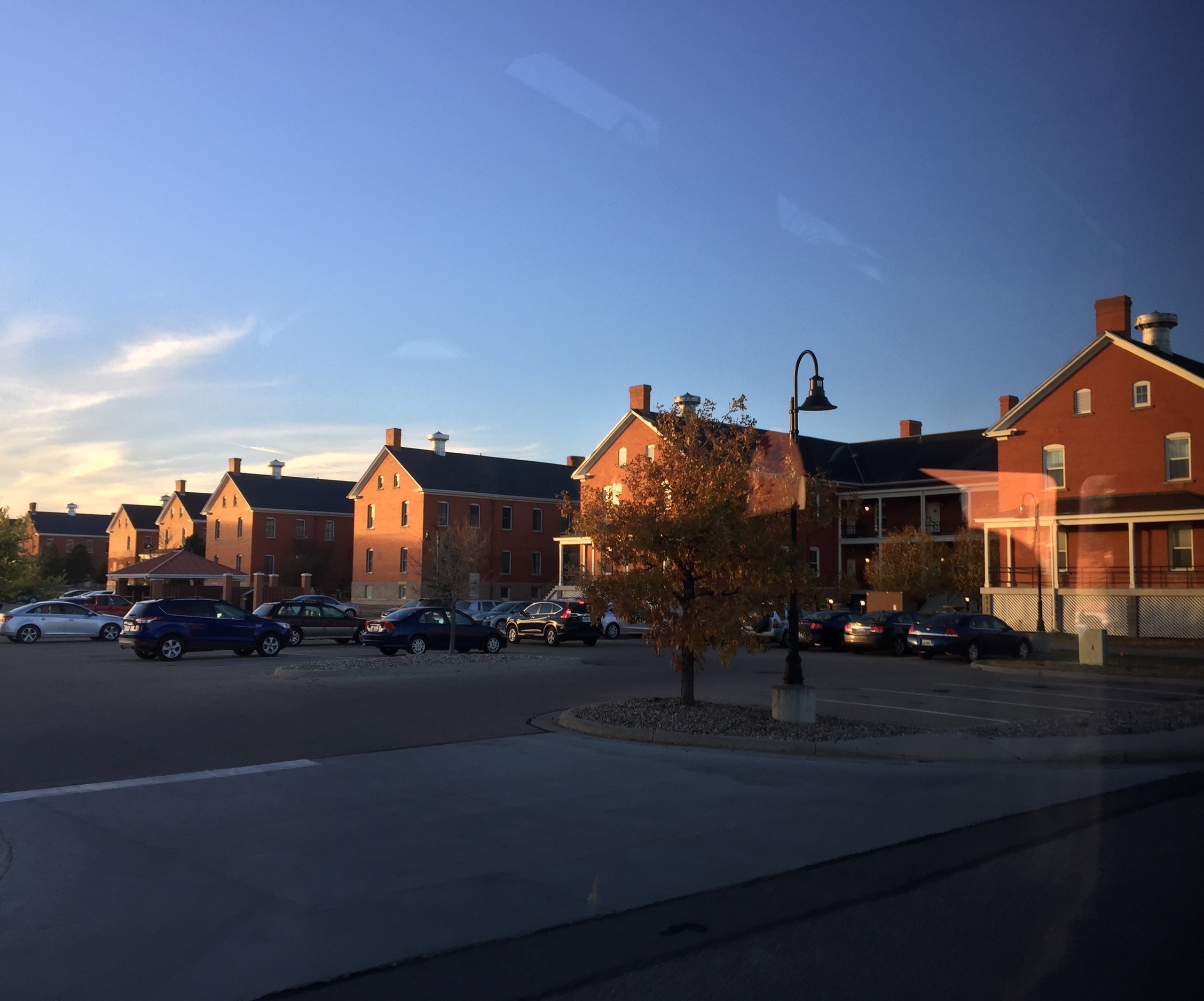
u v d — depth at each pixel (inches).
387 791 374.9
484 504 2444.6
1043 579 1259.2
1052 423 1291.8
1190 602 1170.6
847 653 1300.4
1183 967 206.7
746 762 444.8
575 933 226.8
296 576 2647.6
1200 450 1163.3
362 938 223.0
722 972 203.6
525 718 575.8
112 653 1163.9
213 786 383.2
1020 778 422.3
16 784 386.9
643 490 577.0
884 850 300.8
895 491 1581.0
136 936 224.1
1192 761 475.2
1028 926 231.6
